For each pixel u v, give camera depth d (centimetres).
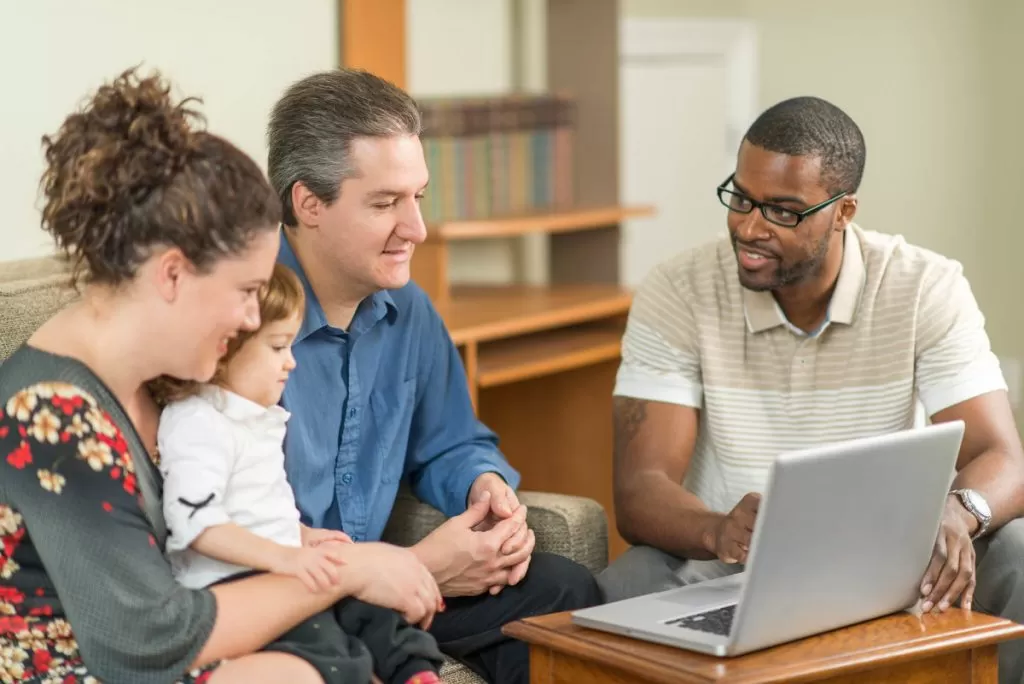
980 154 510
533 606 224
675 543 237
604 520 247
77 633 170
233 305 175
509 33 440
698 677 172
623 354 269
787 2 495
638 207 418
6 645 176
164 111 173
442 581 220
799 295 254
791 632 184
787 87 498
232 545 182
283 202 221
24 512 169
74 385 173
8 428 170
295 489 222
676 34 473
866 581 191
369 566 193
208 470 184
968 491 230
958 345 253
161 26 310
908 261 260
